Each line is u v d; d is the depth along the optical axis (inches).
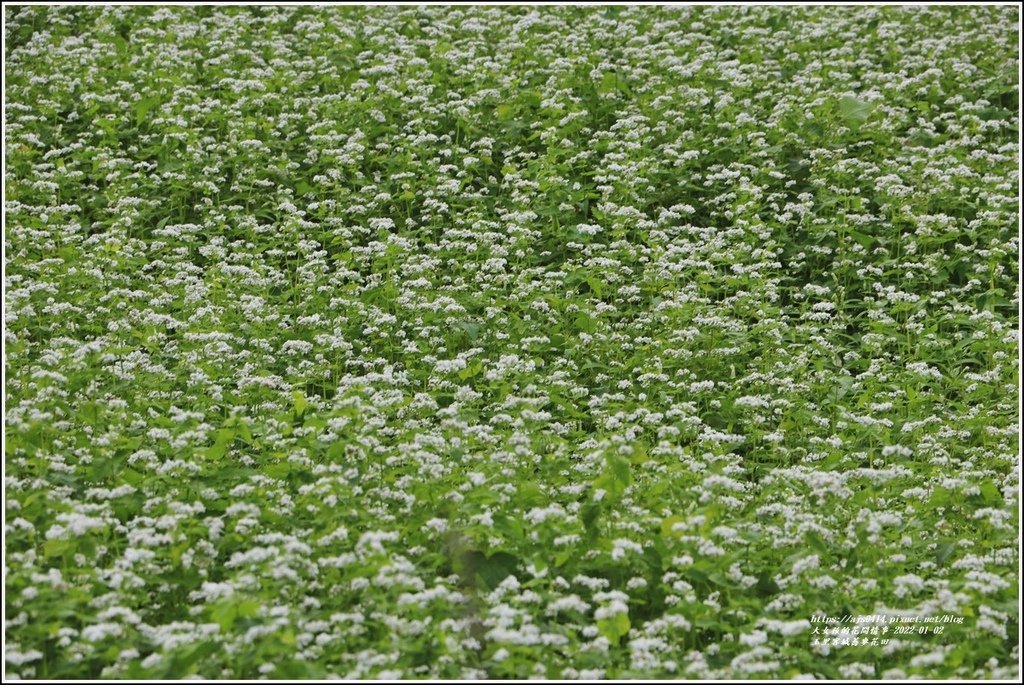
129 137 785.6
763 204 717.9
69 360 499.8
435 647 329.4
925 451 494.3
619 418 486.3
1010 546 414.0
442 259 647.8
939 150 743.7
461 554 382.3
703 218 719.7
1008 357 560.4
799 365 545.0
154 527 385.7
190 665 313.1
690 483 420.2
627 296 614.5
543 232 674.2
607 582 362.6
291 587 357.7
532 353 564.1
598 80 824.3
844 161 721.6
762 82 865.5
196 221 710.5
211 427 452.8
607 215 673.0
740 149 753.6
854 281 660.7
